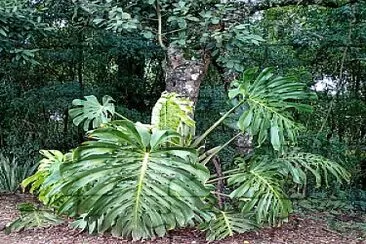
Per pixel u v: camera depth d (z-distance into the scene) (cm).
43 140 654
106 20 388
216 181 383
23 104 635
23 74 640
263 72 350
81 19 489
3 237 340
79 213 298
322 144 518
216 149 377
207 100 560
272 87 349
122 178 288
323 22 526
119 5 406
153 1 381
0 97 639
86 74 680
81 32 601
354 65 591
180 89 432
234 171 376
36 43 576
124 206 293
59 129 668
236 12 409
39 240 332
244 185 345
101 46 623
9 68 616
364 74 600
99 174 285
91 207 287
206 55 434
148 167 290
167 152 292
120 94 683
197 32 399
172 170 290
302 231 386
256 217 343
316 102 583
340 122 602
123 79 678
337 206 479
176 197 291
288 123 345
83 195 292
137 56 638
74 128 668
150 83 693
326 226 407
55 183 314
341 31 519
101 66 673
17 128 646
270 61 532
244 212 346
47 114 662
